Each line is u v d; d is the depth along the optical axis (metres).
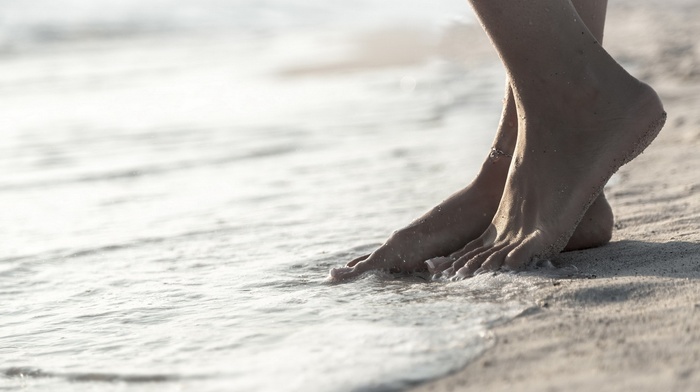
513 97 2.45
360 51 12.20
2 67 11.98
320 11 21.36
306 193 3.85
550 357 1.56
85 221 3.60
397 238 2.43
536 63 2.25
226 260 2.74
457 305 1.96
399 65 10.34
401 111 6.62
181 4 21.67
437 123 5.94
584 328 1.70
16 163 5.27
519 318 1.82
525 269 2.22
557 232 2.26
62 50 14.27
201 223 3.37
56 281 2.64
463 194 2.48
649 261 2.21
